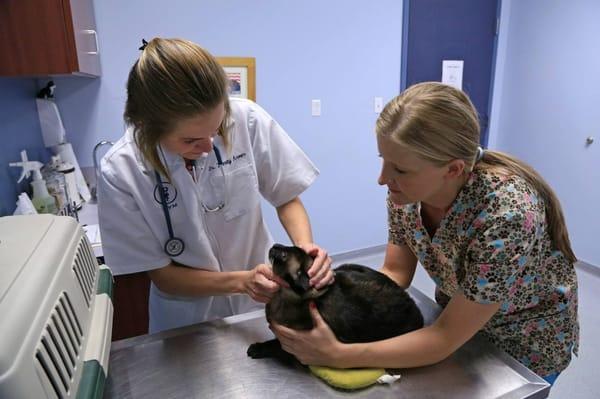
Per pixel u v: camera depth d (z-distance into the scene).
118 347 0.83
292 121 2.71
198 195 1.03
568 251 0.89
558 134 2.90
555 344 0.93
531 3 2.96
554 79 2.88
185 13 2.29
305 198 2.90
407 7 2.82
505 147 3.34
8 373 0.37
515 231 0.71
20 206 1.35
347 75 2.79
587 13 2.60
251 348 0.82
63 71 1.40
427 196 0.77
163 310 1.21
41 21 1.35
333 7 2.62
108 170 0.97
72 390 0.49
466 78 3.17
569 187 2.88
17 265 0.50
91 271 0.69
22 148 1.63
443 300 1.04
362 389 0.72
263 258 1.25
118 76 2.22
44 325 0.45
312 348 0.75
